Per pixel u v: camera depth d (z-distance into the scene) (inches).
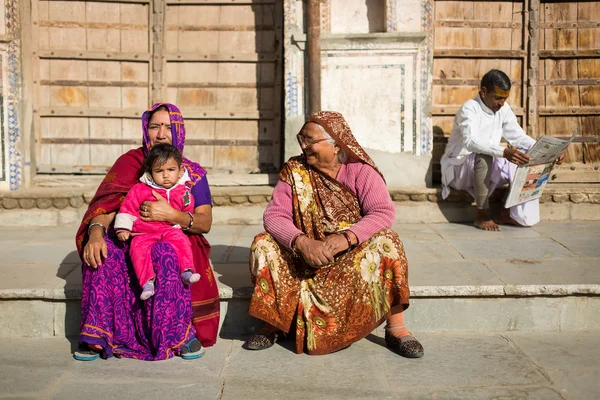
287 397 111.0
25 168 224.8
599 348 131.9
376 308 127.0
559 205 224.4
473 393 112.2
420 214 223.3
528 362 125.1
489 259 168.1
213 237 200.1
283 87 233.3
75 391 113.0
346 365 124.5
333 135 130.6
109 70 235.5
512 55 238.5
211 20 236.5
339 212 133.7
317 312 129.4
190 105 238.1
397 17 222.7
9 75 220.1
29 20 225.5
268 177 234.7
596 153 240.4
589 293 141.7
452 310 142.8
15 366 124.2
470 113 209.6
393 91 225.0
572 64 239.8
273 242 131.1
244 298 142.6
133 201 129.9
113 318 128.4
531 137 239.5
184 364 125.1
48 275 153.1
